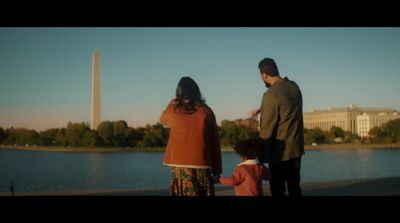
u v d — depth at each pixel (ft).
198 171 15.99
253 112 19.25
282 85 17.88
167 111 16.52
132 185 241.96
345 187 27.14
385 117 533.96
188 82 16.48
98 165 366.84
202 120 16.12
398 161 329.11
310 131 518.78
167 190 26.18
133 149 490.08
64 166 370.53
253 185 17.29
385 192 24.58
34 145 542.98
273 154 17.79
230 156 323.57
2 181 281.13
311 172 269.85
